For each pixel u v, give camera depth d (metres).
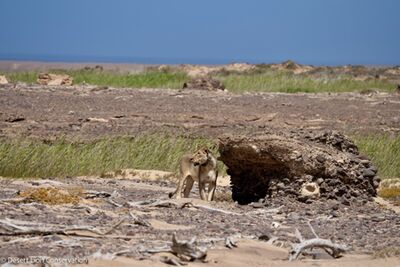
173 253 28.59
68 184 48.66
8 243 28.75
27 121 79.62
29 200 38.41
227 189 50.84
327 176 44.00
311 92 119.50
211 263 28.22
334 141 45.88
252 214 39.91
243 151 44.50
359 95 113.88
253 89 118.56
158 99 99.31
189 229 34.16
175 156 60.56
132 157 60.19
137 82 121.56
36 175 54.31
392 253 30.91
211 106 95.75
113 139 66.75
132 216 35.25
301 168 43.50
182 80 124.88
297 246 30.08
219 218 37.88
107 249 28.53
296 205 42.81
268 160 44.12
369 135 78.25
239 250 30.52
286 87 121.06
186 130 79.44
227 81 121.75
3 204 36.59
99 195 42.94
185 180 45.50
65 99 95.31
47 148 58.75
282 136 44.47
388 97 113.06
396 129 86.56
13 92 98.31
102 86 110.12
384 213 42.41
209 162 43.50
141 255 28.03
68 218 34.16
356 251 31.84
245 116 89.69
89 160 57.47
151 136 69.00
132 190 48.16
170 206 40.50
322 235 34.88
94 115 85.31
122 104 93.88
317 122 88.62
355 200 44.09
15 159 54.88
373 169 45.78
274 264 28.67
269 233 34.38
